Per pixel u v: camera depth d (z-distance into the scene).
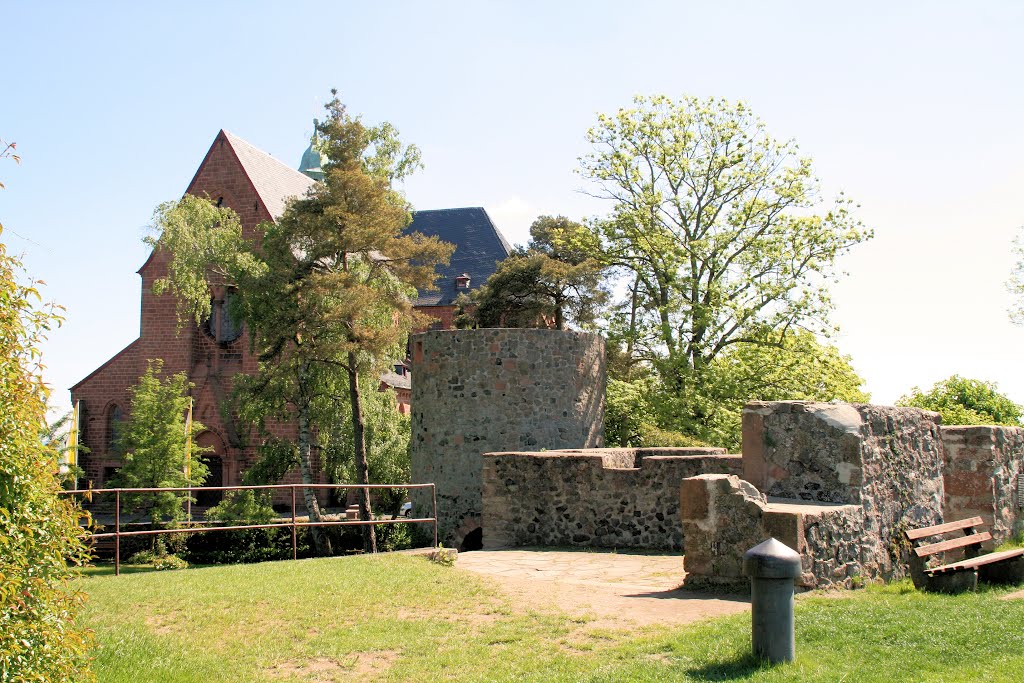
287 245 29.70
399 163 38.25
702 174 34.47
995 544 15.37
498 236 66.56
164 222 32.06
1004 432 16.59
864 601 9.56
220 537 22.77
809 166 33.94
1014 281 37.03
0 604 5.54
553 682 7.32
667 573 12.81
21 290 5.88
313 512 29.39
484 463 17.62
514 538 17.20
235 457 45.19
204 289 33.22
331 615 9.69
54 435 23.58
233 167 47.94
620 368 36.69
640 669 7.48
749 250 33.47
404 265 30.02
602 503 16.55
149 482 28.81
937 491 13.80
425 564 12.64
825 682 6.80
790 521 10.27
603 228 35.19
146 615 9.45
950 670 7.02
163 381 47.00
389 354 29.34
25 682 5.62
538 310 43.66
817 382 32.38
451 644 8.78
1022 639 7.73
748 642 7.89
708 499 11.13
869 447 11.98
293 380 30.05
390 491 34.91
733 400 31.69
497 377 23.23
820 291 32.84
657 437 28.66
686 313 32.66
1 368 5.67
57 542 6.14
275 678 7.90
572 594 10.92
